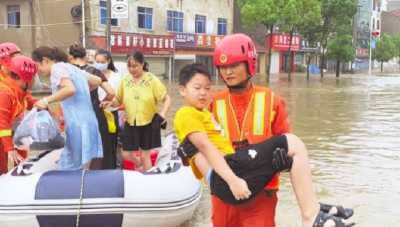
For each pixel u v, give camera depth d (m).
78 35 26.28
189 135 2.92
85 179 4.22
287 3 30.48
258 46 42.16
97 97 5.20
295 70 47.41
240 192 2.73
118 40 27.33
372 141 9.80
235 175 2.78
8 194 4.13
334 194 6.08
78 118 4.64
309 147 9.17
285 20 30.88
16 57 4.91
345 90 24.00
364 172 7.24
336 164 7.77
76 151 4.68
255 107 3.16
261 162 2.79
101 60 5.75
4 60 4.97
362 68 63.47
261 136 3.14
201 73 3.03
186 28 32.97
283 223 5.03
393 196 6.00
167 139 6.62
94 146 4.75
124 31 28.20
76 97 4.68
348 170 7.37
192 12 33.28
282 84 29.20
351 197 5.95
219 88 23.83
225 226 3.21
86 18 26.00
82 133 4.64
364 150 8.90
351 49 37.41
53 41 27.27
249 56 3.08
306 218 2.71
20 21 28.16
